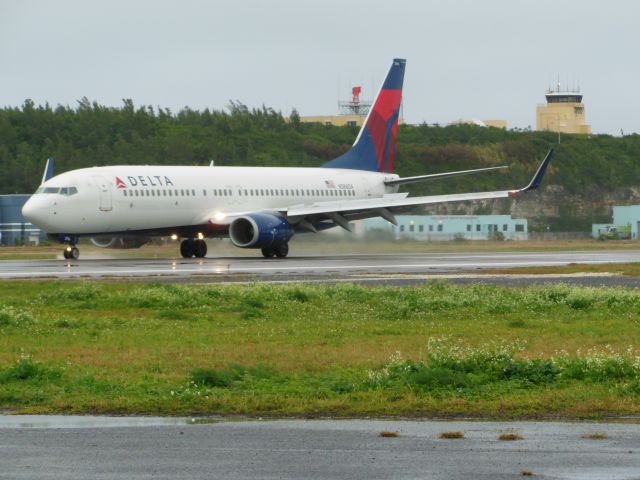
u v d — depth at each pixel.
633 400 73.75
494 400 74.62
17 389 79.00
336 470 55.72
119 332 114.62
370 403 73.56
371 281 184.75
